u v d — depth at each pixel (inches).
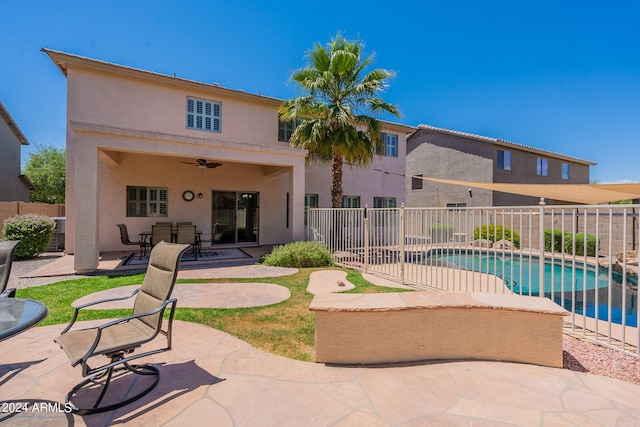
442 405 111.1
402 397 116.1
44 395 116.5
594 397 115.3
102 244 464.1
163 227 388.8
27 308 112.4
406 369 137.5
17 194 817.5
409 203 992.2
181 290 268.4
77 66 431.8
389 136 703.1
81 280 293.3
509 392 118.8
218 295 253.4
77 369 135.9
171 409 108.4
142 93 468.1
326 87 449.1
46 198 1098.1
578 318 212.4
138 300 145.4
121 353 121.6
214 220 548.4
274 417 104.4
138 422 101.7
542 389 120.8
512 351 143.9
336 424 101.0
